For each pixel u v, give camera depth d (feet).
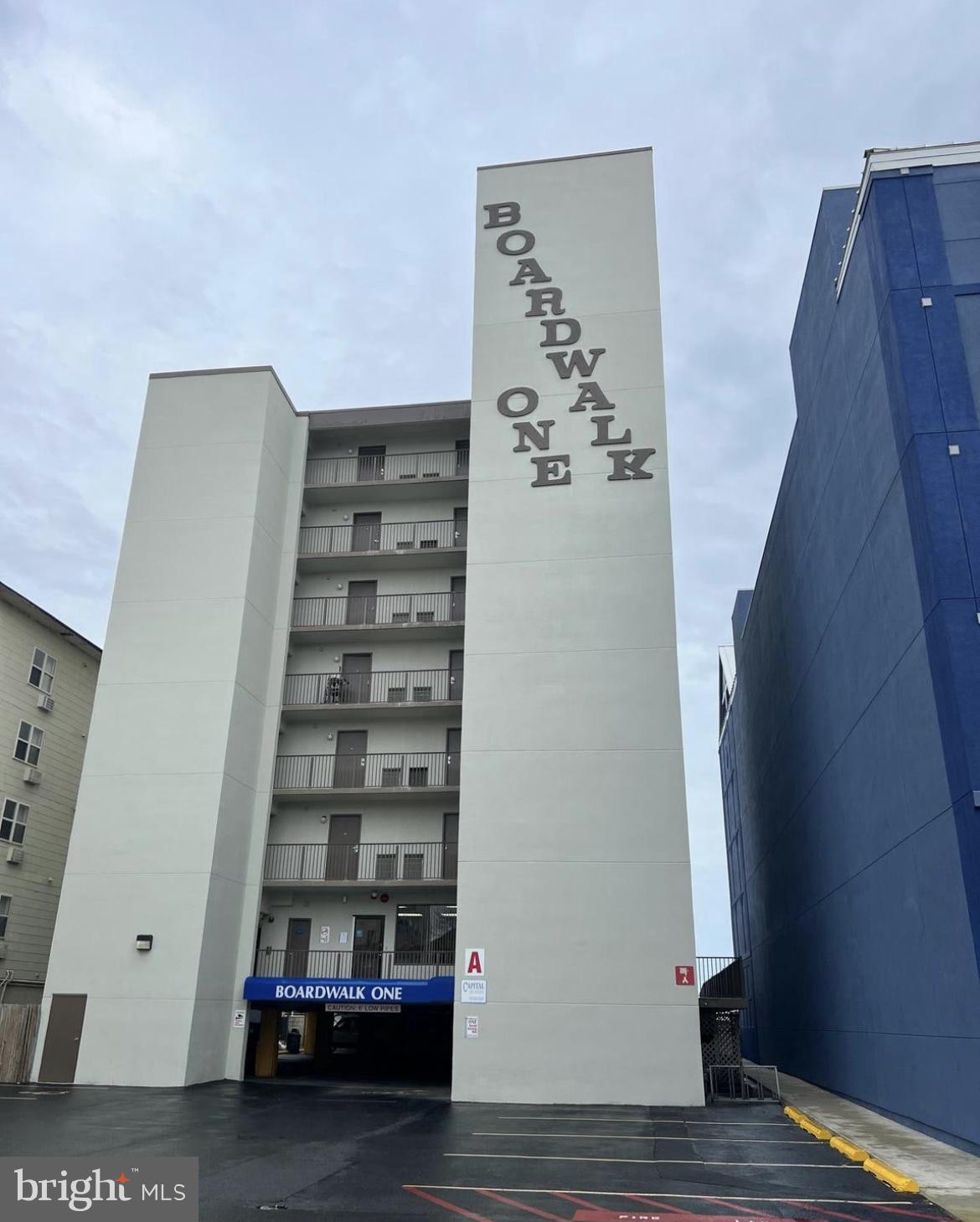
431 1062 96.73
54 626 98.94
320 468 96.84
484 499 79.66
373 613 92.43
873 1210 30.55
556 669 73.77
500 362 84.02
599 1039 64.18
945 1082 44.96
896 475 50.93
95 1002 71.72
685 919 66.18
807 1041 81.15
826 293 66.64
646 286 84.69
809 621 76.64
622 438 79.92
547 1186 34.06
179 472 87.45
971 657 43.39
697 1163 39.29
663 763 70.23
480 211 89.81
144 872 74.69
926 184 52.06
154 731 78.84
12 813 91.50
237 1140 43.73
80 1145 40.98
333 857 84.07
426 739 87.71
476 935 67.72
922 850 48.57
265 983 76.28
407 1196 31.96
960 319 49.11
